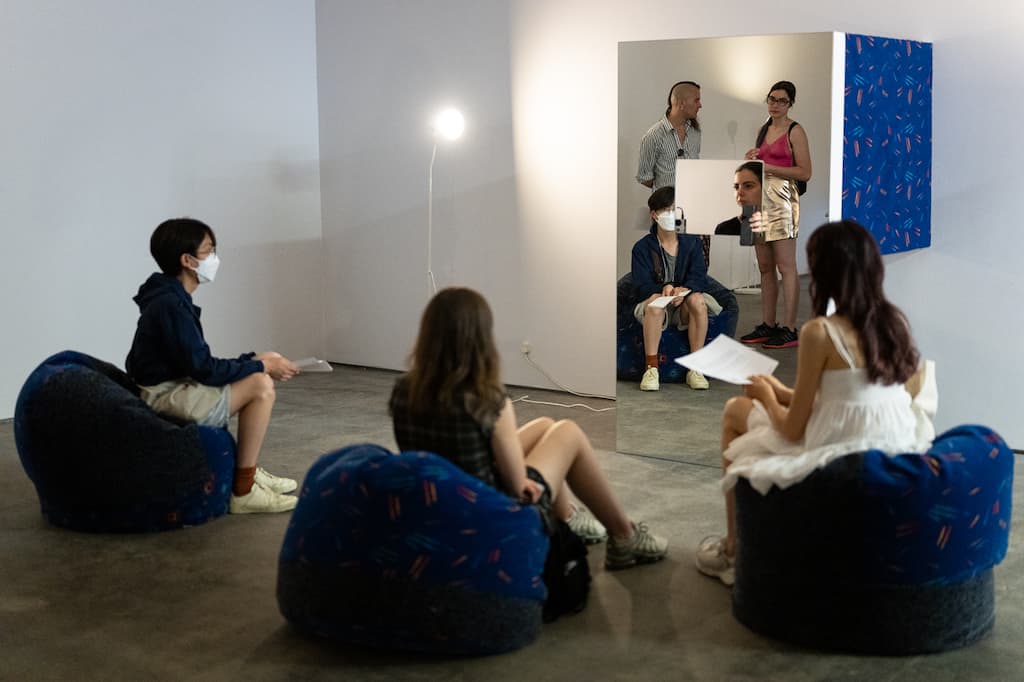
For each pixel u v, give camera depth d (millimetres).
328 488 2986
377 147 7156
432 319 2961
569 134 6281
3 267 5934
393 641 2969
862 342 3000
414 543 2883
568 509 3643
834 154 4387
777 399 3385
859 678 2855
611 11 6023
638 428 5086
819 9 5340
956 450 2969
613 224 6180
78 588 3564
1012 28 4859
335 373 7277
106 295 6375
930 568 2912
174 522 4102
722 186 4668
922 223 5109
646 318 4965
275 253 7254
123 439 3963
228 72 6871
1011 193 4945
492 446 2998
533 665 2971
